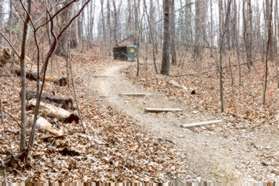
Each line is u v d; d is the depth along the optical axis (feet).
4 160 22.41
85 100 52.03
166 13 83.46
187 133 41.01
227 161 31.91
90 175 23.67
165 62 84.43
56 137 28.86
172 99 59.06
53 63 81.87
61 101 40.93
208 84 75.77
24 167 22.17
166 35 84.02
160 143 35.40
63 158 25.14
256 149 36.24
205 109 52.90
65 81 60.64
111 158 27.43
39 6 23.95
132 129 39.55
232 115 49.47
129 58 128.36
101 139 32.14
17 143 26.20
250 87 72.74
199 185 25.66
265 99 60.29
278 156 34.14
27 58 55.42
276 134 41.78
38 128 30.30
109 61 117.39
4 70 47.96
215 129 43.16
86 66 94.58
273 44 124.06
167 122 45.70
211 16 133.39
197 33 120.37
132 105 54.08
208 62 114.52
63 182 21.86
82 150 27.35
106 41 174.19
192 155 32.99
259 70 95.20
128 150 30.78
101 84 69.10
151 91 64.69
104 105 51.57
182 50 144.56
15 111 35.04
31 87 50.11
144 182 24.48
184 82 76.33
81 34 141.59
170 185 24.89
